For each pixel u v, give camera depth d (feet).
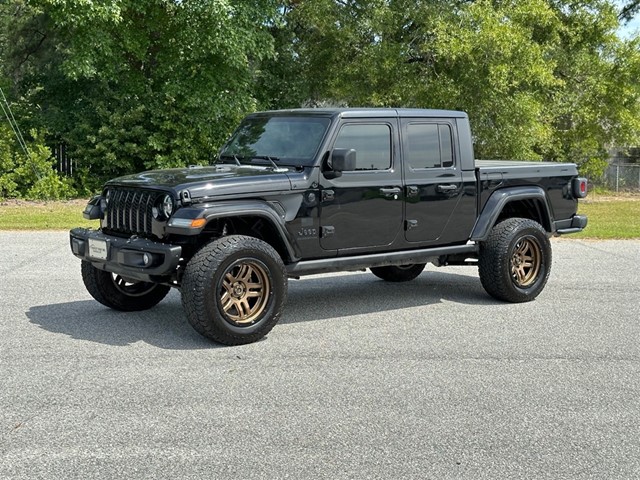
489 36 69.26
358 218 23.67
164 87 71.72
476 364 19.80
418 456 14.03
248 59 79.71
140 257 20.89
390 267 30.86
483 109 74.08
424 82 75.41
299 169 22.97
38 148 70.28
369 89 77.15
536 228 27.35
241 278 21.18
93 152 72.18
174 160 72.79
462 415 16.15
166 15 71.26
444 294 28.91
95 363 19.39
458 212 25.96
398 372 19.02
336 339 22.12
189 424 15.40
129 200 22.24
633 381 18.58
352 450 14.24
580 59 82.89
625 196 85.81
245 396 17.10
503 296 27.07
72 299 26.94
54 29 75.36
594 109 85.81
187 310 20.58
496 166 27.17
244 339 21.17
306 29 82.74
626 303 27.50
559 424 15.74
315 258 23.25
